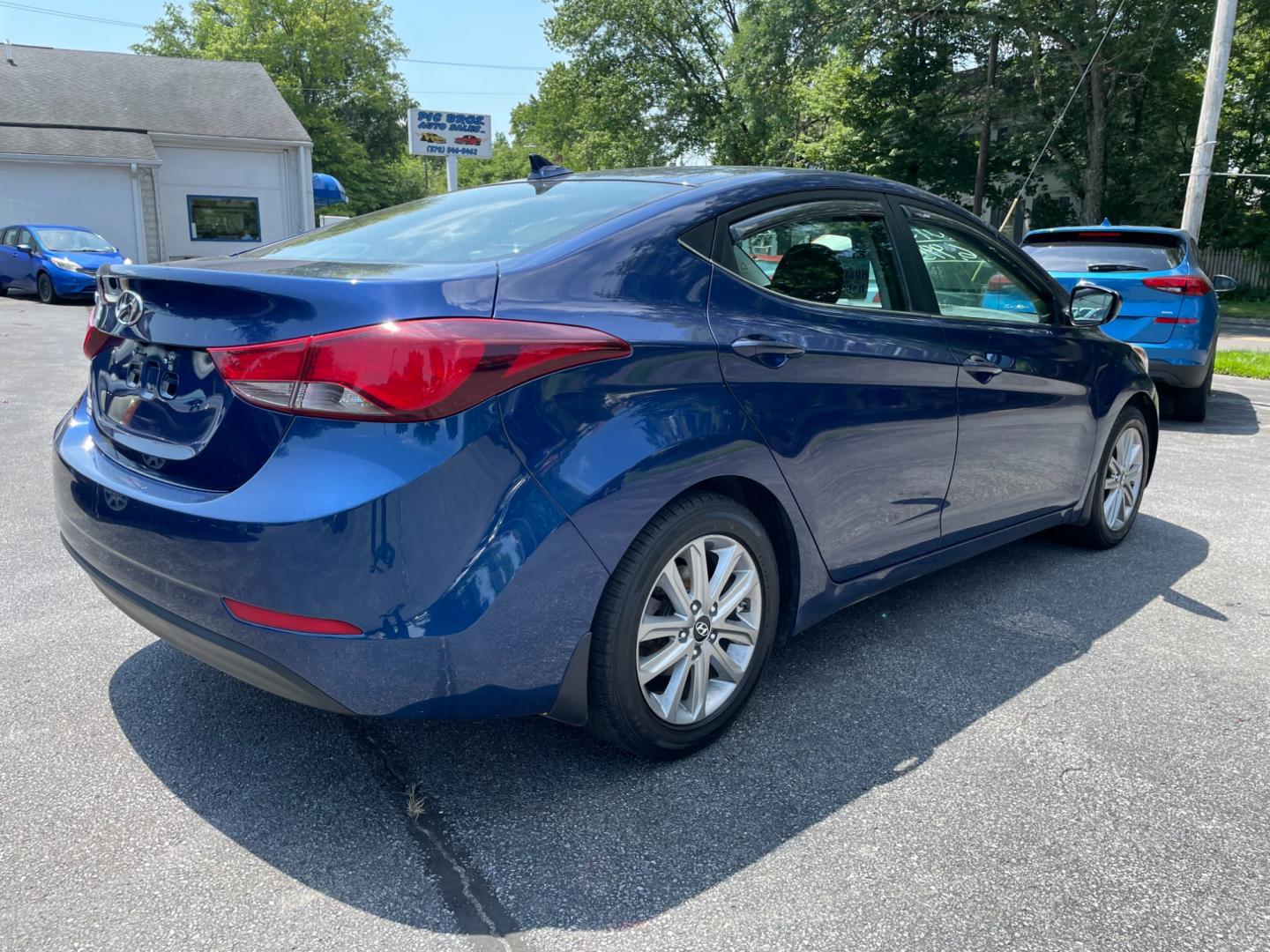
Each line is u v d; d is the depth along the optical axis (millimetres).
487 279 2115
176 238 25812
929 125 27000
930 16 25703
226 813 2260
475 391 1952
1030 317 3707
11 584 3719
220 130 25672
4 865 2047
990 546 3607
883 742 2650
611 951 1826
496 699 2127
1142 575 4113
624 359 2180
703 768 2504
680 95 34312
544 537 2053
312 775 2434
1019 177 29500
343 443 1934
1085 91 23891
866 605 3732
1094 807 2342
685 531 2348
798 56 25938
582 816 2273
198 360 2129
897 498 3023
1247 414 8438
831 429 2703
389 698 2025
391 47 49125
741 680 2631
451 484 1941
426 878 2037
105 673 2979
